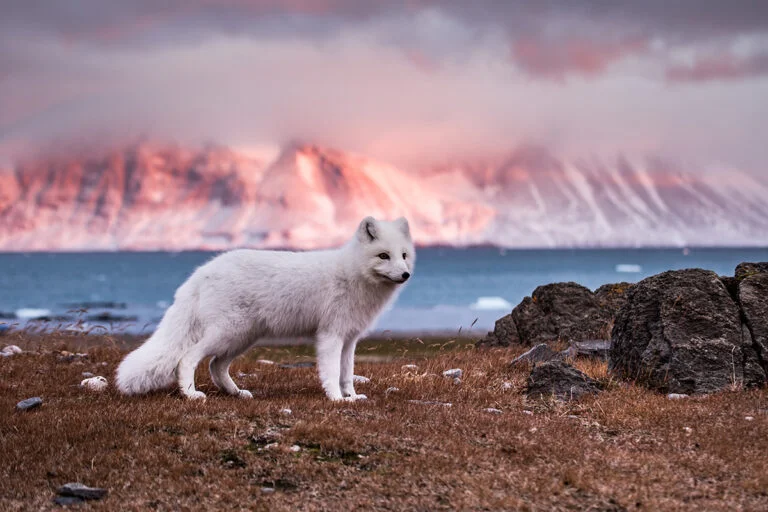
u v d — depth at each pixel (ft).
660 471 5.78
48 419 6.44
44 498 5.42
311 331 7.42
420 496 5.46
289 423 6.40
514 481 5.63
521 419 6.68
